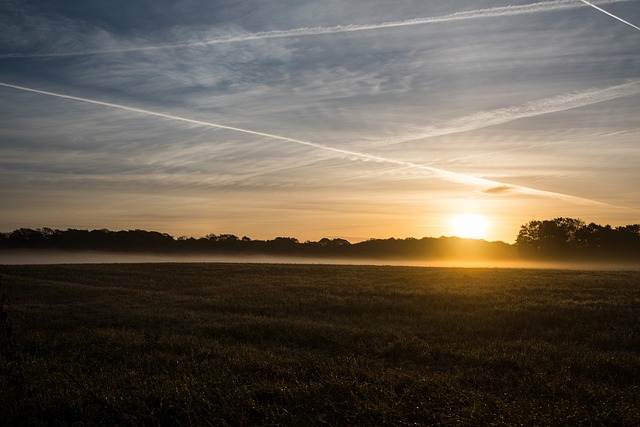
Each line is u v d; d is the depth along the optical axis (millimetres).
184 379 9344
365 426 7426
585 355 12242
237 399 8188
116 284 30375
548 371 10859
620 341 14461
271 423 7508
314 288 27656
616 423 7523
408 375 9906
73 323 16859
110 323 17109
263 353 12133
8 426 7379
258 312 20297
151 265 43438
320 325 16047
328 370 10156
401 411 7793
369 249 124188
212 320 17547
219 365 10664
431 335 15398
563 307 19453
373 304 20844
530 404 7992
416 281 31656
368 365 11164
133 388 9031
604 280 31297
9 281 28828
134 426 7336
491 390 9344
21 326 15727
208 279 33406
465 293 24109
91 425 7418
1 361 10250
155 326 16531
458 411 7641
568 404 8094
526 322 17156
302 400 8406
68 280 31891
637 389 9766
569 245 95438
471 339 14820
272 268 41875
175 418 7629
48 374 9773
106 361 11414
